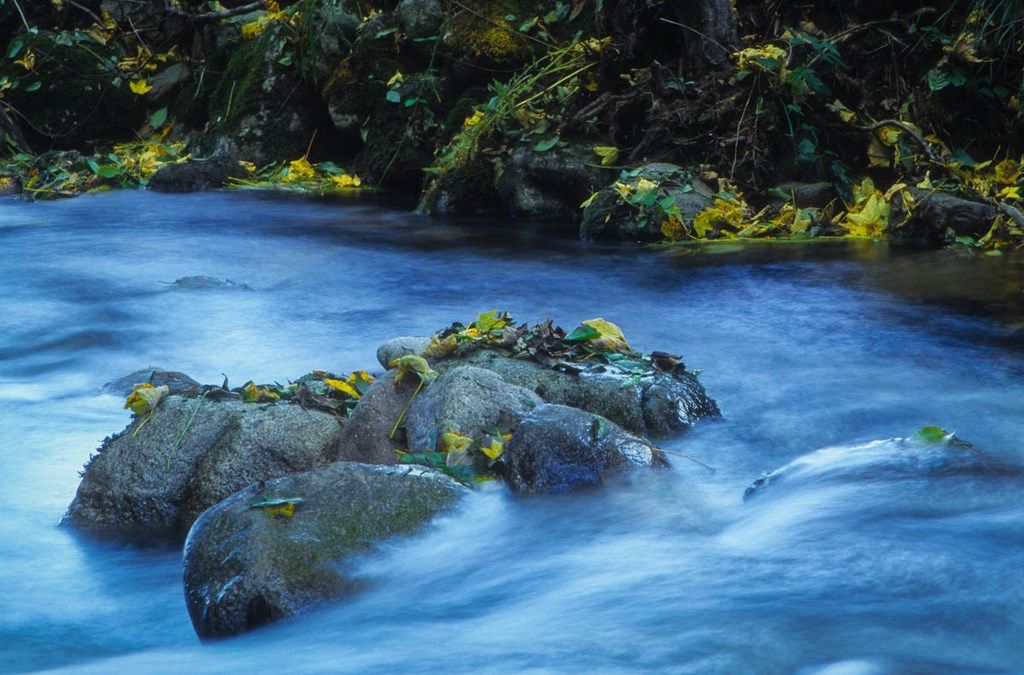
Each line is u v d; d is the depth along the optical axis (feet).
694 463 17.03
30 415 20.80
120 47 56.44
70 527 16.47
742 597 12.53
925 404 19.45
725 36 36.40
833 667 10.93
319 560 13.70
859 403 19.60
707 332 24.41
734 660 11.24
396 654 11.91
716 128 36.01
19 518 16.76
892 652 11.18
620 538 14.43
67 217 41.32
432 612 12.96
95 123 54.49
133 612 14.16
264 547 13.73
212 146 49.62
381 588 13.60
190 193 46.39
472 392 16.92
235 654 12.49
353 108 46.44
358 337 25.22
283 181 47.21
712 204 34.35
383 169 45.39
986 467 15.47
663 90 36.32
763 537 14.10
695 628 11.85
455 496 15.07
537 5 43.01
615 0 38.32
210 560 13.84
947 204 31.96
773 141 36.04
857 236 33.32
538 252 33.24
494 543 14.40
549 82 40.88
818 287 27.81
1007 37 35.19
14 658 12.98
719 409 19.40
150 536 16.21
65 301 29.04
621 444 15.90
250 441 16.61
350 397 18.84
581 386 18.28
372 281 30.37
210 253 34.30
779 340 23.58
